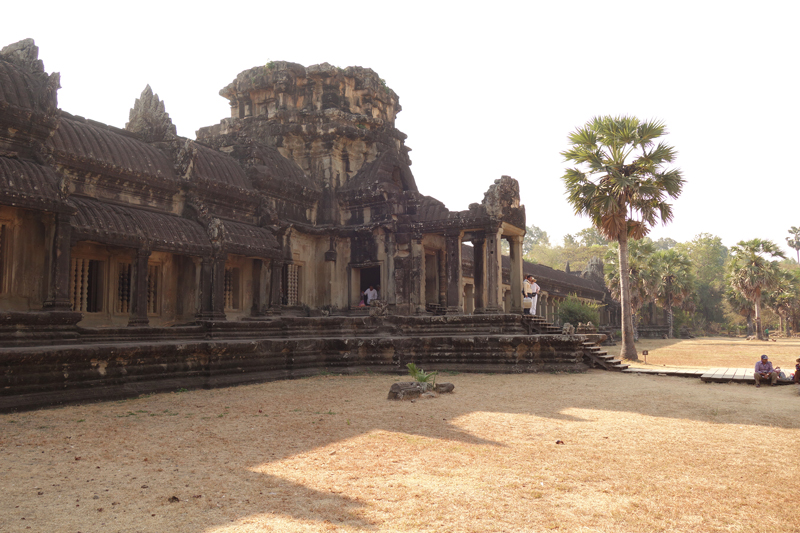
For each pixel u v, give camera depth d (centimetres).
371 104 2900
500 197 2292
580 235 11731
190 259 1925
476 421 975
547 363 1853
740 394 1402
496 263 2280
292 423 952
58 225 1338
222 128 2838
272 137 2642
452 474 652
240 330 1814
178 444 799
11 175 1288
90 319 1664
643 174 2648
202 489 595
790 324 7800
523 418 1009
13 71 1448
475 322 2048
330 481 623
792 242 11156
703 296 9138
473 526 495
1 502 553
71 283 1623
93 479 630
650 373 1917
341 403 1173
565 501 562
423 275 2506
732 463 711
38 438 834
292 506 542
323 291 2544
